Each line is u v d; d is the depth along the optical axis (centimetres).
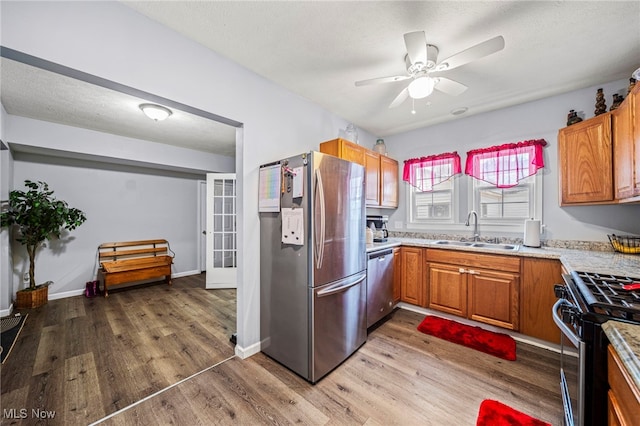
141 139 389
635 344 68
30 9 121
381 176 340
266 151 233
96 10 141
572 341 99
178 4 150
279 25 168
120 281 388
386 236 350
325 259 191
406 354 217
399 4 150
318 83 242
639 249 208
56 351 220
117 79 148
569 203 236
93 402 161
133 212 446
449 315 285
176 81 173
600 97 227
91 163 403
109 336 249
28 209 317
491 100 274
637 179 168
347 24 167
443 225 345
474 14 156
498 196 303
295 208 192
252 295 220
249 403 161
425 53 160
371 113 311
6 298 303
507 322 239
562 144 243
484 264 252
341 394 169
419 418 148
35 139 303
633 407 64
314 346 181
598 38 176
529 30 169
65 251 379
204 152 469
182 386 176
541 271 221
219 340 242
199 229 535
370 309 257
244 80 215
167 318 295
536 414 149
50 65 130
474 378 184
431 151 354
